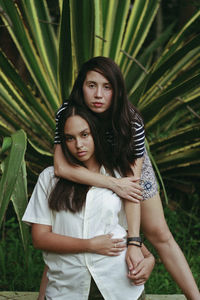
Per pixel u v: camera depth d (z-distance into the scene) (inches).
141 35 133.1
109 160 69.1
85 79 67.2
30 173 110.3
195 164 122.8
